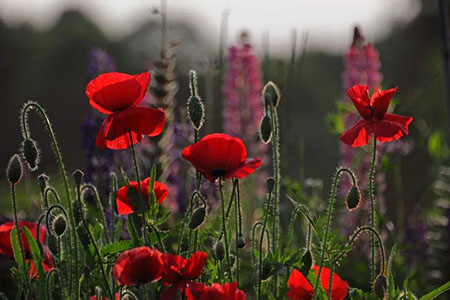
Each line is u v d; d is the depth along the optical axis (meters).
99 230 4.27
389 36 26.17
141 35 29.23
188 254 4.24
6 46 40.94
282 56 7.32
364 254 7.12
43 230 4.50
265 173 7.59
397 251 6.77
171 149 6.89
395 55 25.36
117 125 3.80
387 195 9.55
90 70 6.94
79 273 4.25
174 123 6.94
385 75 24.70
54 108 31.30
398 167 7.86
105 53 7.00
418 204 8.04
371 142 7.47
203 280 4.32
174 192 6.93
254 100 8.33
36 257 4.02
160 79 6.76
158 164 6.70
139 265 3.47
